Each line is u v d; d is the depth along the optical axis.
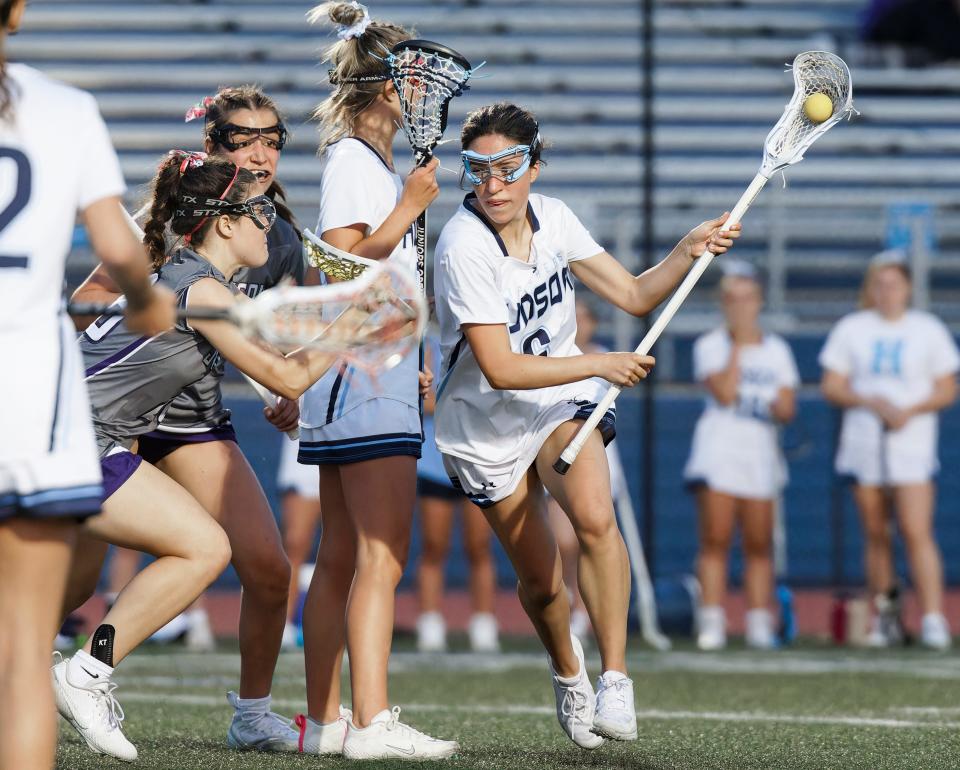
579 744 15.58
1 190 9.63
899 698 21.95
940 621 33.19
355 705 14.94
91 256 45.75
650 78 36.66
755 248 53.88
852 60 60.50
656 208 52.72
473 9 60.94
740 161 57.59
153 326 10.61
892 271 33.78
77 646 28.11
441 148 55.00
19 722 9.71
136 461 14.59
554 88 59.56
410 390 15.62
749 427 32.84
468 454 15.38
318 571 16.09
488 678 25.05
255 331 10.19
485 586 31.88
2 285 9.60
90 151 9.97
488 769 14.27
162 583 14.41
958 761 15.23
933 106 59.09
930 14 59.50
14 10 9.97
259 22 60.50
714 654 30.48
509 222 15.09
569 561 32.84
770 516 33.00
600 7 61.12
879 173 56.81
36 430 9.67
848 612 33.53
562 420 15.07
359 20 16.25
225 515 15.80
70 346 9.95
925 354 33.62
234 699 16.25
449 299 14.88
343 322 11.03
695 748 16.16
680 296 15.55
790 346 47.41
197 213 15.01
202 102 17.22
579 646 15.73
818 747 16.27
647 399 36.09
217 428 16.12
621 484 34.31
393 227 15.20
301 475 31.05
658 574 45.00
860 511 34.00
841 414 40.16
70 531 10.09
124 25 60.06
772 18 61.50
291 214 17.52
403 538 15.41
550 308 15.46
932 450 33.66
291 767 14.29
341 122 16.45
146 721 18.62
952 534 46.19
